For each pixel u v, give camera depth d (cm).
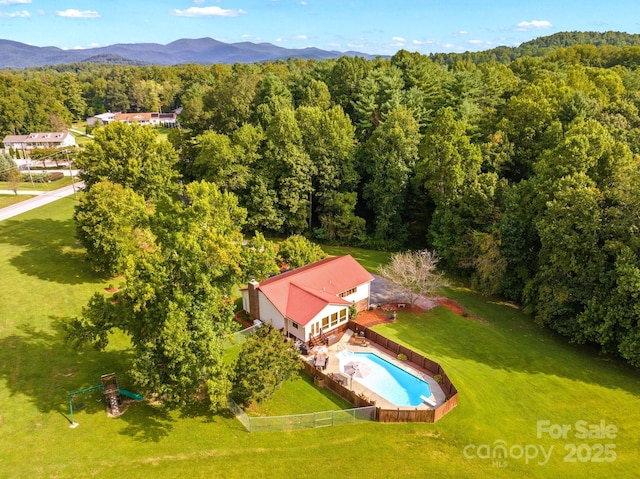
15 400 2797
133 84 18612
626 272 3322
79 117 17862
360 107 7300
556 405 3062
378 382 3269
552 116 5731
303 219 6269
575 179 3969
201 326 2677
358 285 4244
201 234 2903
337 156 6197
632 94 6488
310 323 3628
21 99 12756
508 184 5275
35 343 3394
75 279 4453
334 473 2441
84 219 4203
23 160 10212
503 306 4588
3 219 5941
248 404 2950
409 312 4381
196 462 2458
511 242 4553
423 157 5688
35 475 2292
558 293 3838
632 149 4766
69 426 2628
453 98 7006
